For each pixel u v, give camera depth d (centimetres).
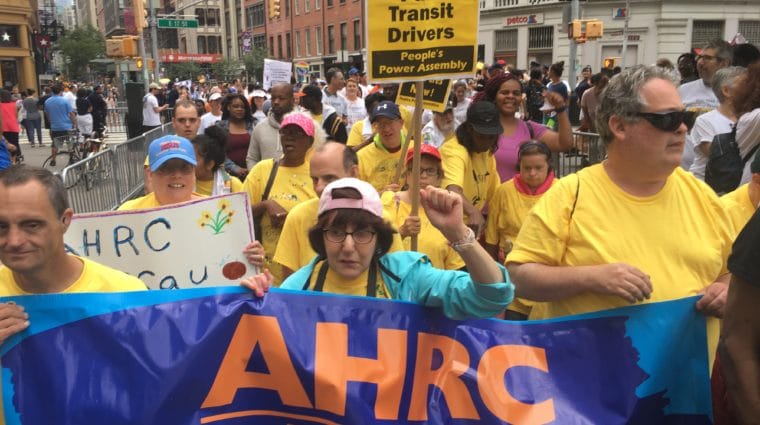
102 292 217
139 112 1736
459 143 458
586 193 235
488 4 4141
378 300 232
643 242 228
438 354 232
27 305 212
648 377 231
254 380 224
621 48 3638
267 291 230
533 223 241
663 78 217
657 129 213
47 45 6272
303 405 224
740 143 396
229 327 224
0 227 207
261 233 446
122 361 214
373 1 343
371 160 512
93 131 1830
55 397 209
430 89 462
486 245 486
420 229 363
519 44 3988
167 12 8994
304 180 448
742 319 187
